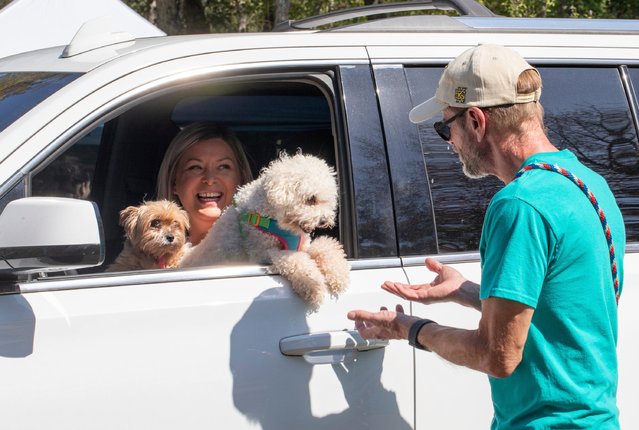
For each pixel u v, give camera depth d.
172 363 2.37
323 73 2.75
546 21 3.22
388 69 2.80
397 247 2.67
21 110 2.50
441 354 2.22
